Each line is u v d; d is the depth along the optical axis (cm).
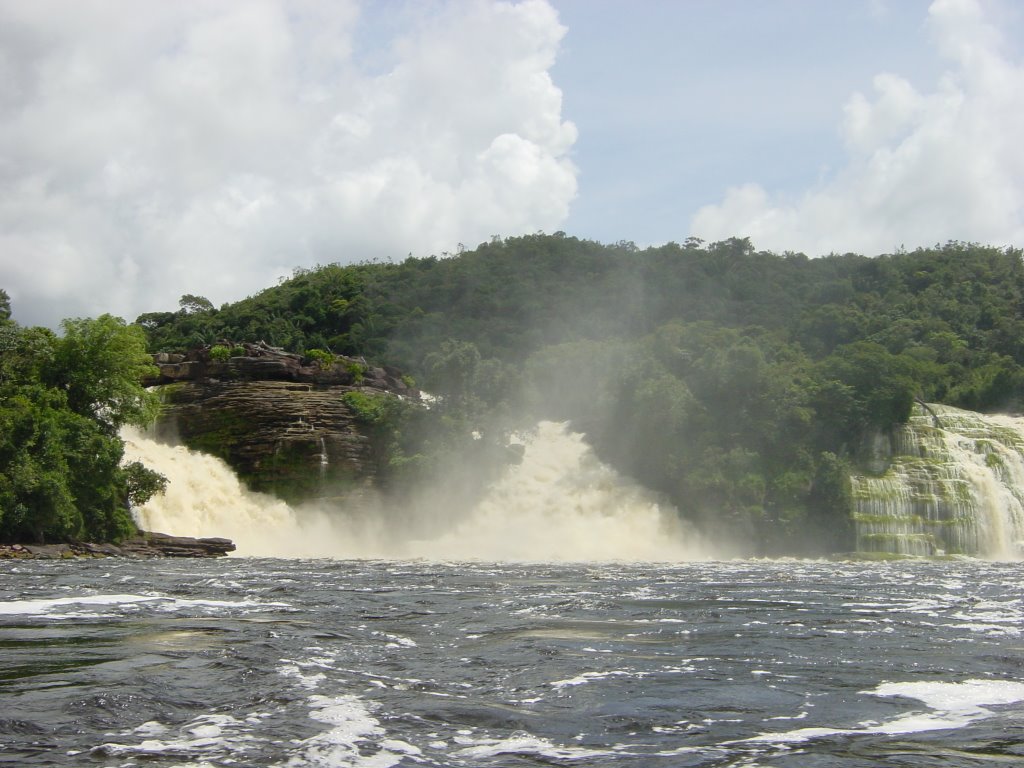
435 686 1753
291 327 13738
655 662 2003
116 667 1875
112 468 6588
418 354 12812
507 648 2166
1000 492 8375
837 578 4700
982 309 13438
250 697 1631
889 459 8862
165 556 6378
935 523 8188
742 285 14475
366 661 1984
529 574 4841
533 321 13338
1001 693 1731
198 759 1302
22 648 2102
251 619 2641
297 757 1316
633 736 1450
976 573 5316
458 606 3039
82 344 7069
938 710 1612
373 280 15000
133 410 7238
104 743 1370
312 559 6638
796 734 1465
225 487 8381
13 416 6056
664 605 3114
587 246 15875
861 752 1365
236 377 9106
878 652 2138
